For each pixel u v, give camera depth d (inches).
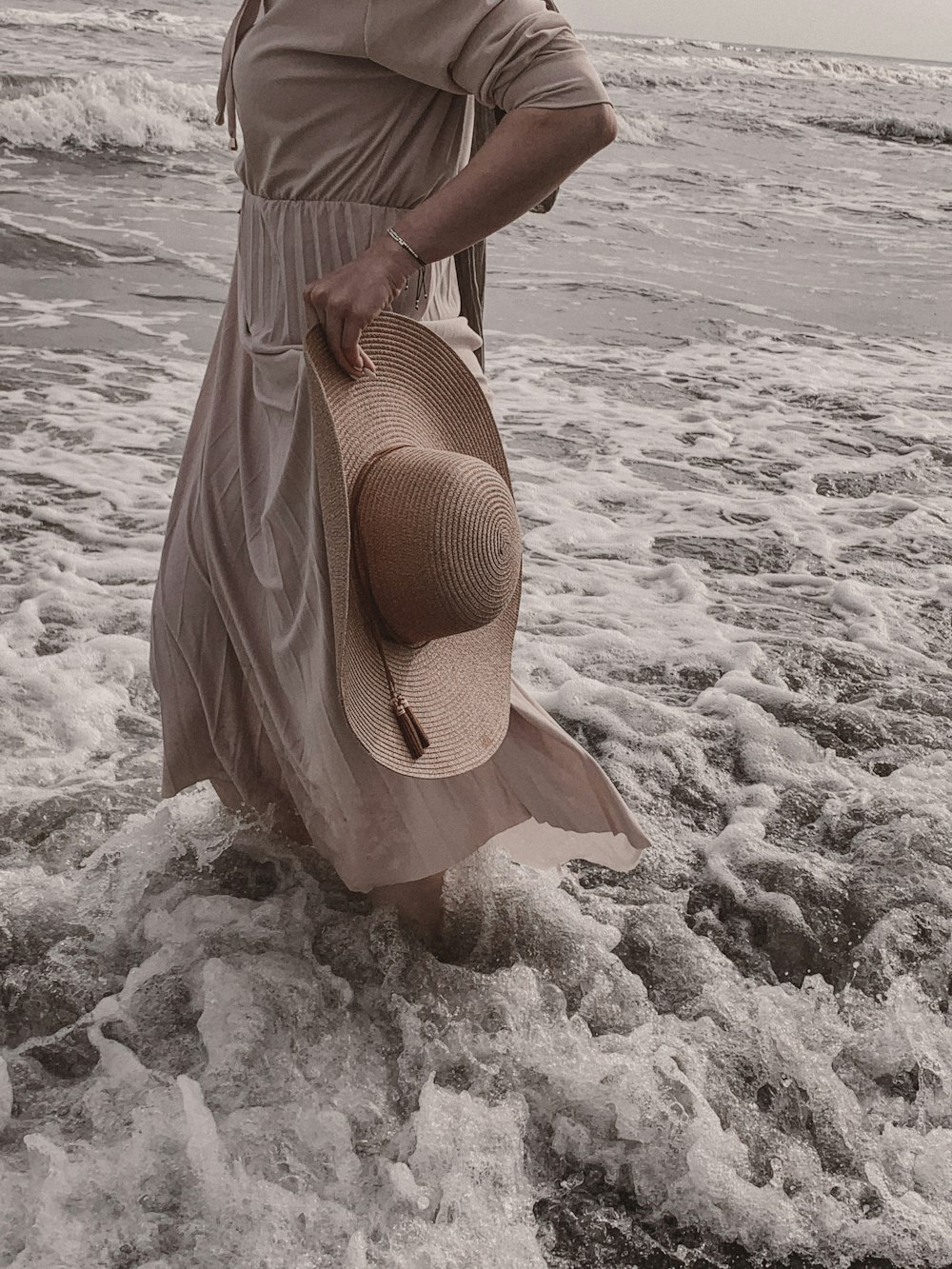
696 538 182.4
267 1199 65.2
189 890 90.8
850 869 101.7
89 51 753.0
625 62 1256.8
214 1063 74.8
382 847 82.9
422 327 76.4
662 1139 72.7
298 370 74.5
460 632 75.5
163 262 327.9
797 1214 70.0
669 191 564.7
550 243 413.7
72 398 219.3
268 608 81.0
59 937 86.0
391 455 74.1
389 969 84.3
